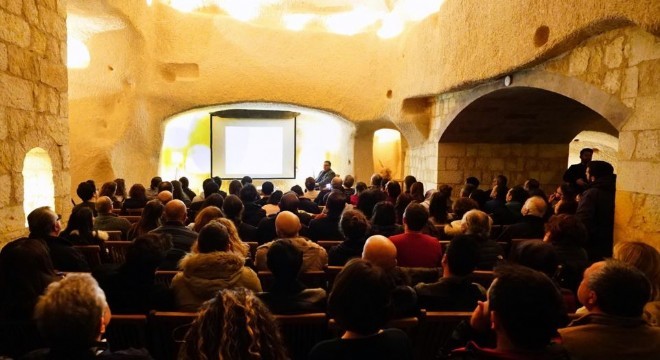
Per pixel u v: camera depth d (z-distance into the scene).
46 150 3.54
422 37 6.22
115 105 7.05
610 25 2.94
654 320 1.49
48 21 3.54
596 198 3.10
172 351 1.76
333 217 3.25
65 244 2.36
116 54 6.74
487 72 4.50
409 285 1.96
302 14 8.09
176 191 5.12
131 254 1.81
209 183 4.70
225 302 1.05
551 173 6.59
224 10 7.83
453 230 3.14
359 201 3.70
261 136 9.60
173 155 9.86
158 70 7.21
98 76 6.86
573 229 2.21
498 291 1.04
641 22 2.59
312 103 7.73
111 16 6.05
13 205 3.09
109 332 1.74
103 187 4.59
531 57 3.74
